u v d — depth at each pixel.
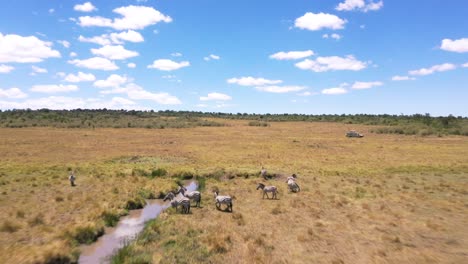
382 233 20.52
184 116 188.38
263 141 84.50
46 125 131.62
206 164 49.19
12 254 15.73
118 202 26.80
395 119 152.25
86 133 103.69
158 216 24.34
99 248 18.69
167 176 40.38
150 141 83.12
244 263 16.27
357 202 28.16
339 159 56.03
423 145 77.19
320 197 30.00
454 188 33.09
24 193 29.17
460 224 22.17
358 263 16.41
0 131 106.81
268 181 38.31
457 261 16.52
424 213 24.73
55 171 41.22
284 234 20.39
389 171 44.44
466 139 91.62
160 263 16.08
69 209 24.45
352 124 148.12
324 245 18.61
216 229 21.00
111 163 50.50
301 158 56.94
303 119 176.75
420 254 17.28
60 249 16.66
